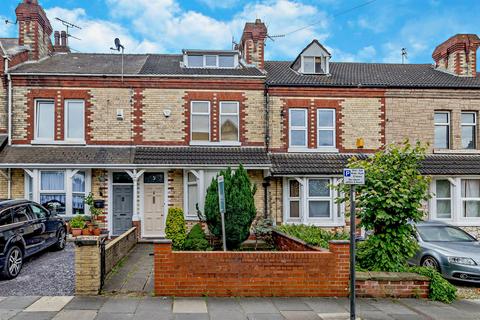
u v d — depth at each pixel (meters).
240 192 10.82
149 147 14.66
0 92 14.27
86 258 7.46
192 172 14.21
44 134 14.55
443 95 15.86
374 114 15.63
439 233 10.59
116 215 14.62
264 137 15.16
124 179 14.79
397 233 8.38
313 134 15.42
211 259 7.55
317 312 6.78
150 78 14.80
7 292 7.62
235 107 15.30
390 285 7.87
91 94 14.60
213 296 7.50
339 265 7.77
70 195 13.73
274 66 18.41
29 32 15.95
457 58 17.48
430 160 15.24
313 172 14.17
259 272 7.62
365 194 8.53
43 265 9.73
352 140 15.54
